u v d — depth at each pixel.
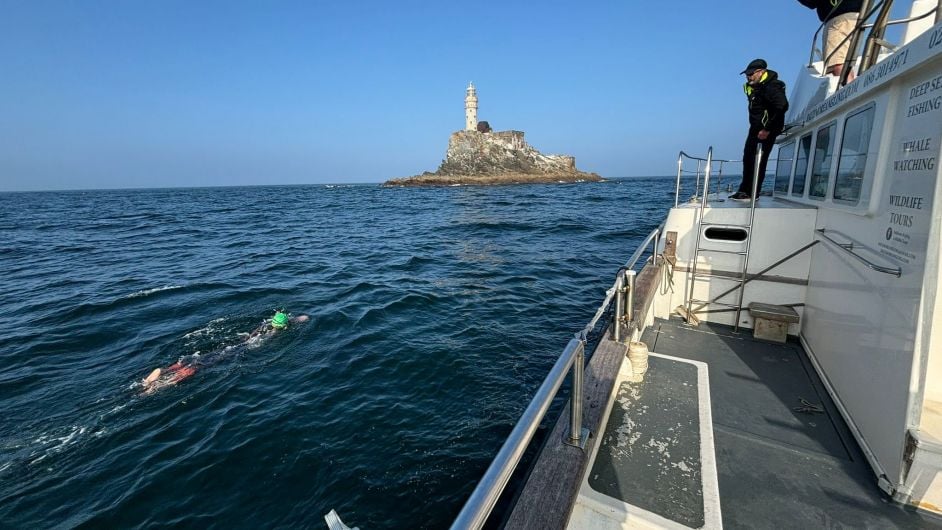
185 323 8.91
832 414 3.40
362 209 43.47
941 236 2.12
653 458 2.71
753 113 5.69
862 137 3.24
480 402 5.77
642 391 3.49
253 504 4.15
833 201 3.87
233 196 90.81
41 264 16.47
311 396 5.96
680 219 5.62
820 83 5.50
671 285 5.63
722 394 3.81
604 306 2.83
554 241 18.84
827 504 2.53
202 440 5.07
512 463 1.20
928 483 2.35
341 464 4.64
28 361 7.23
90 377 6.64
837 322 3.60
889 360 2.57
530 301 10.05
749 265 5.12
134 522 3.98
